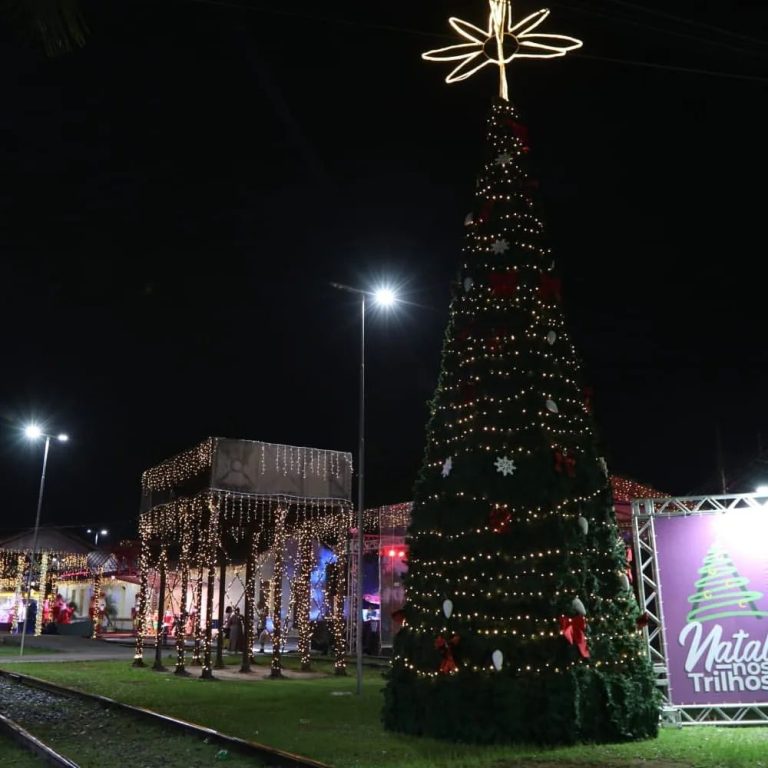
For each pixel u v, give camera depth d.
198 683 18.44
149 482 24.09
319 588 32.91
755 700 11.81
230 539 23.89
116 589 49.88
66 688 16.64
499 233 12.37
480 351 11.73
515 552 10.66
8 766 9.36
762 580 12.16
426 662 10.78
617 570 11.27
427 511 11.48
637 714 10.38
